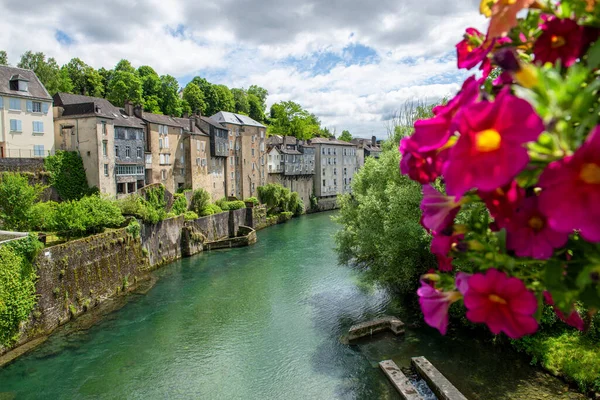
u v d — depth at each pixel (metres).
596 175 1.03
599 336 15.76
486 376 15.16
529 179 1.29
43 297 20.61
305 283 28.23
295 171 75.00
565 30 1.43
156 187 40.81
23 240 19.78
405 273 19.61
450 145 1.37
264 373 16.66
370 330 19.22
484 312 1.42
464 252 1.61
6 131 36.44
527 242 1.36
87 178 40.09
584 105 1.16
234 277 30.31
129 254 29.14
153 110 73.38
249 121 69.75
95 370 17.14
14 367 17.34
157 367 17.34
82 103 41.47
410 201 19.56
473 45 1.83
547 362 15.17
